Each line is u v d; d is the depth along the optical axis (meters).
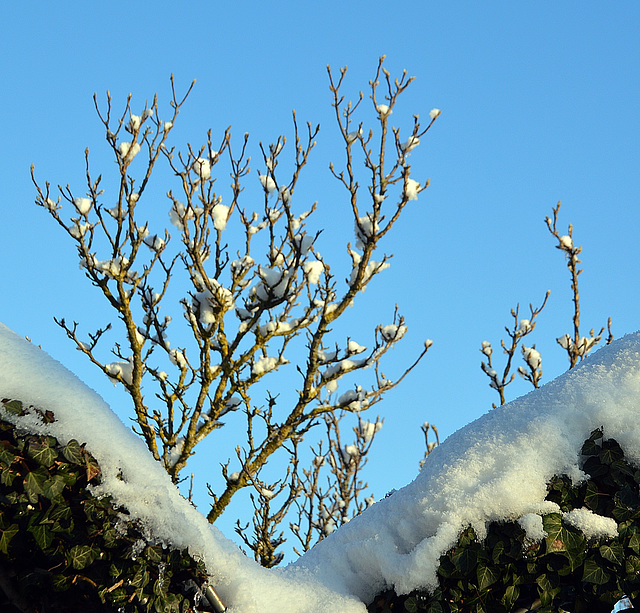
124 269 4.52
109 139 4.49
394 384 4.99
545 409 2.48
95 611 2.16
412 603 2.24
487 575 2.22
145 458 2.25
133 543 2.09
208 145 4.71
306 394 4.75
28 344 2.34
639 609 2.30
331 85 4.29
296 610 2.32
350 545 2.49
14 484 2.09
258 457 4.82
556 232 5.32
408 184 4.28
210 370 4.72
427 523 2.33
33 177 4.45
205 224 4.70
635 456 2.30
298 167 4.50
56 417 2.13
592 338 5.36
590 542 2.23
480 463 2.39
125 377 4.68
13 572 2.14
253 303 4.52
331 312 4.56
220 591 2.25
